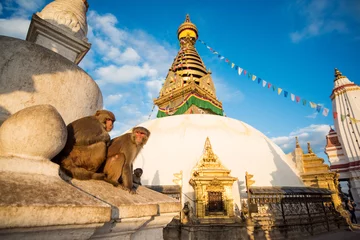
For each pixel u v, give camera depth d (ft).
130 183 9.73
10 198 4.71
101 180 9.16
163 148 59.72
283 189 48.93
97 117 9.55
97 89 14.93
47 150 6.72
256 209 45.37
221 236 39.99
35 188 5.61
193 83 105.81
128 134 10.37
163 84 126.82
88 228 5.96
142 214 8.34
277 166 60.80
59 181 6.63
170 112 111.86
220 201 44.65
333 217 57.31
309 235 48.11
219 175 47.03
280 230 44.93
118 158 9.63
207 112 110.93
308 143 73.00
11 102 9.91
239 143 62.49
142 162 57.47
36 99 10.73
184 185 49.57
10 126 6.38
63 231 5.50
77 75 12.89
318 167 66.69
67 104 12.10
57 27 16.37
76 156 8.36
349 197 100.27
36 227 4.84
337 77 115.85
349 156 100.12
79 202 5.86
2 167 5.83
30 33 16.40
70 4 18.31
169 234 43.01
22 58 10.57
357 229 57.82
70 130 8.47
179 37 151.33
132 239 9.16
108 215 6.34
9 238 4.59
